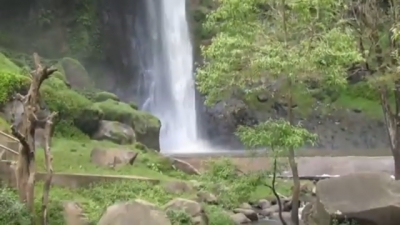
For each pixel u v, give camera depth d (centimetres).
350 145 3067
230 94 1373
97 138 1995
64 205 1172
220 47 1262
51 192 1317
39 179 1412
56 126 1902
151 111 3338
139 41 3362
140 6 3384
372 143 3084
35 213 1073
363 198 1126
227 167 1266
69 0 3006
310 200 1633
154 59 3419
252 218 1455
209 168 1394
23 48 2802
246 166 1523
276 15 1303
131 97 3262
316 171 2036
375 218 1093
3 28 2797
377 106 3153
